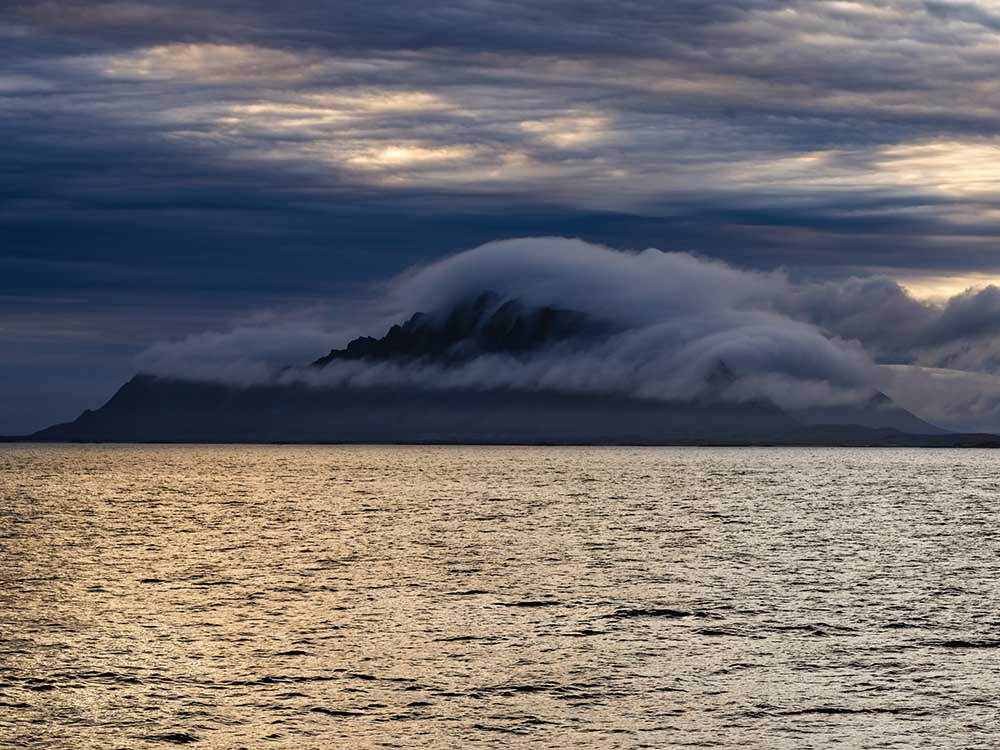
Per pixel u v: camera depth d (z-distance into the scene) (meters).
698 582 75.62
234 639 54.41
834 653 51.75
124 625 58.19
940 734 39.06
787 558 90.75
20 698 43.34
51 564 85.19
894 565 86.25
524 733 39.22
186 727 39.75
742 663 49.72
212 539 105.69
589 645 53.34
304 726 39.91
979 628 58.03
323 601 66.50
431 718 40.91
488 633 56.19
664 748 37.59
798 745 37.88
